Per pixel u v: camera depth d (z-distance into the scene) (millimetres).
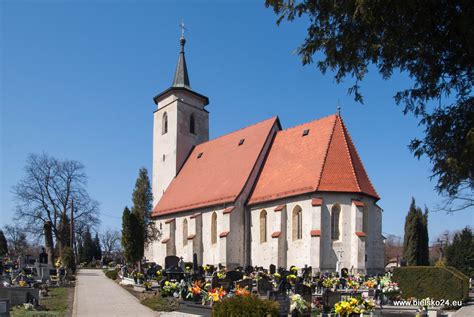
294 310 15344
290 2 9406
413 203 50906
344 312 15539
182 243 50281
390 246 111438
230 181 46094
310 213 36688
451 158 8383
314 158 39438
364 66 9492
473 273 48812
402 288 25594
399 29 8000
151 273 36250
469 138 7633
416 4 7367
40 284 30703
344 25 8984
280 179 41219
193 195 50250
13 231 84250
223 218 42562
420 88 8875
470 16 7055
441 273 24641
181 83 61000
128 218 41656
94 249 100938
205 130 62094
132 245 41062
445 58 8211
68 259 48719
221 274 30750
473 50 7438
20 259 45094
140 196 54344
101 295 28000
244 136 50656
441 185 9133
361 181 38688
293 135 44562
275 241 38406
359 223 36312
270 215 40500
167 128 60219
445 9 7387
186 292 23328
